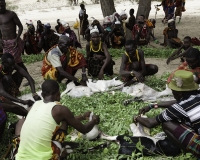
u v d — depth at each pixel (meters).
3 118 4.48
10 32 7.89
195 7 22.53
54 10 23.25
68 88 6.67
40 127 3.78
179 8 17.05
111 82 6.73
